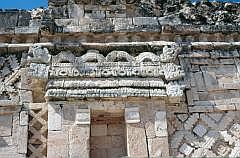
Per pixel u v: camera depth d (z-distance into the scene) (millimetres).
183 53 12609
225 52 12797
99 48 12258
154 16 14039
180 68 11805
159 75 11641
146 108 11148
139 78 11586
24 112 11172
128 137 10688
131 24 12758
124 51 12234
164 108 11211
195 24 13273
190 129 11273
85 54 12031
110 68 11703
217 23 14000
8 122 11008
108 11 13484
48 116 10828
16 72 11977
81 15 13312
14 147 10641
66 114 10875
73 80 11398
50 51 12078
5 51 12328
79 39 12531
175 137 11094
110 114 11336
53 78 11383
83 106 11023
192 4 14734
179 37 12930
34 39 12516
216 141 11141
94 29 12492
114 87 11266
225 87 12078
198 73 12297
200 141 11102
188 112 11523
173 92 11234
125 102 11164
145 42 12461
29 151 10695
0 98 11500
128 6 13703
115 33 12547
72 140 10516
